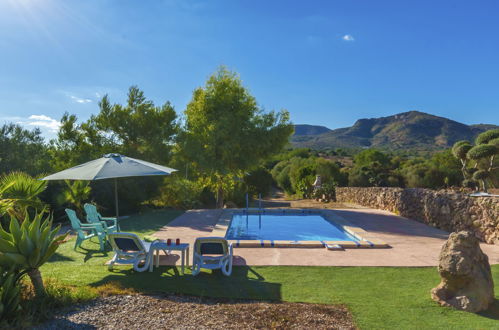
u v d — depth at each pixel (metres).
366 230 10.83
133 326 4.11
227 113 20.39
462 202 10.12
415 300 4.91
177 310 4.59
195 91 22.14
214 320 4.28
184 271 6.34
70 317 4.34
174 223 12.38
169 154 21.03
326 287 5.48
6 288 4.18
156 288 5.43
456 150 17.86
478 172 16.22
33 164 15.95
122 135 20.83
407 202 13.89
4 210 7.26
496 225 8.74
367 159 52.38
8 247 4.49
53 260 7.04
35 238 4.68
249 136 20.59
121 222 12.70
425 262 6.96
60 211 13.06
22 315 4.24
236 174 21.84
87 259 7.15
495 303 4.80
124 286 5.49
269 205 26.97
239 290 5.35
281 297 5.06
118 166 7.37
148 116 20.88
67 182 12.37
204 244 6.11
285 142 21.42
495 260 7.14
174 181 19.77
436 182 35.97
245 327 4.08
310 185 32.66
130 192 15.86
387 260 7.11
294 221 14.66
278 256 7.41
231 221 13.85
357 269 6.46
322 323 4.18
